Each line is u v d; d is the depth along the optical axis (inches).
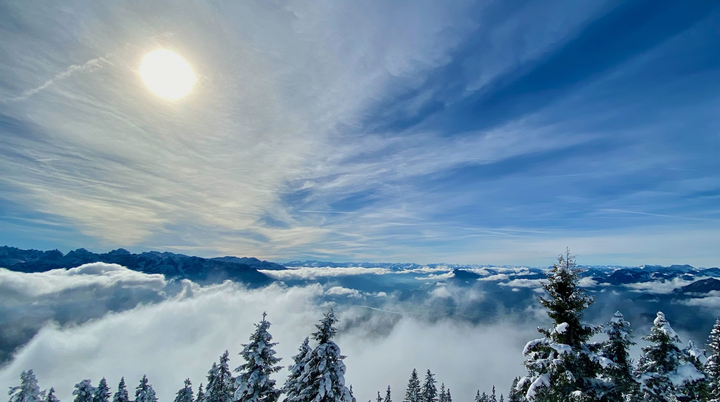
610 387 533.0
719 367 850.1
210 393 1330.0
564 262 577.0
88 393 1611.7
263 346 882.8
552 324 601.9
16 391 1453.0
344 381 759.7
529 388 546.0
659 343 700.7
